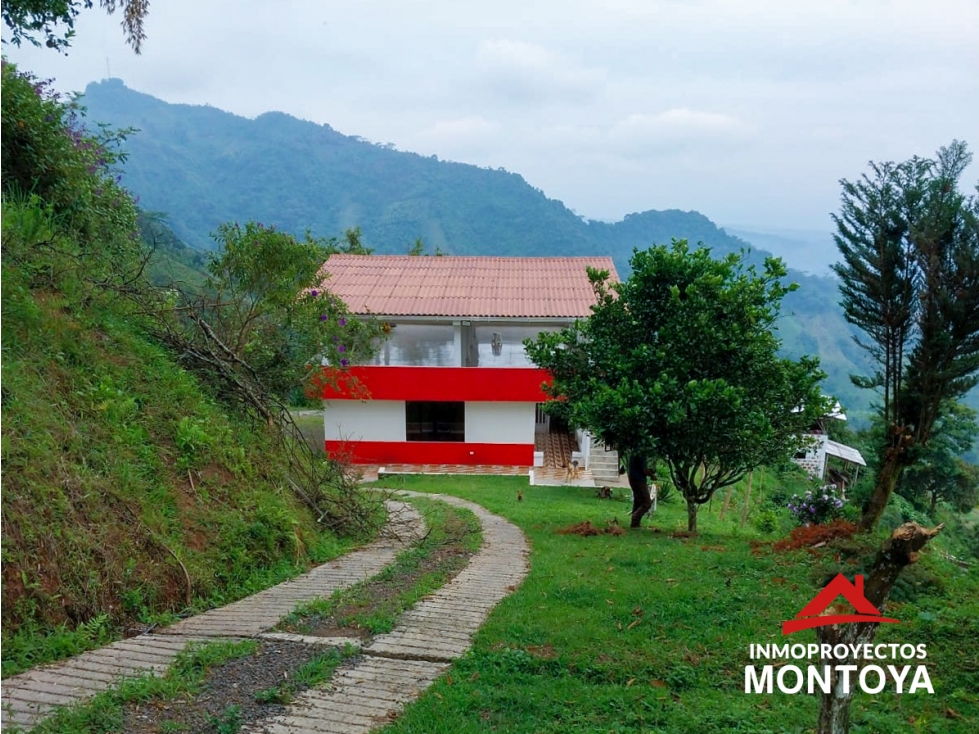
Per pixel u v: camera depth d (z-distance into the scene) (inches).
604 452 890.7
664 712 200.2
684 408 438.9
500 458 909.2
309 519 418.3
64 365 334.3
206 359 440.1
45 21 523.2
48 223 416.2
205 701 195.5
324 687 210.1
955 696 218.4
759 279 479.5
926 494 1269.7
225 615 275.6
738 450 462.6
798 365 489.1
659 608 292.8
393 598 307.9
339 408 902.4
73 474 278.4
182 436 356.2
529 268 975.6
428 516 558.3
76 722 171.2
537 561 387.2
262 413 457.1
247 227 582.9
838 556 369.7
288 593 312.8
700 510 812.6
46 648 216.4
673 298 463.5
